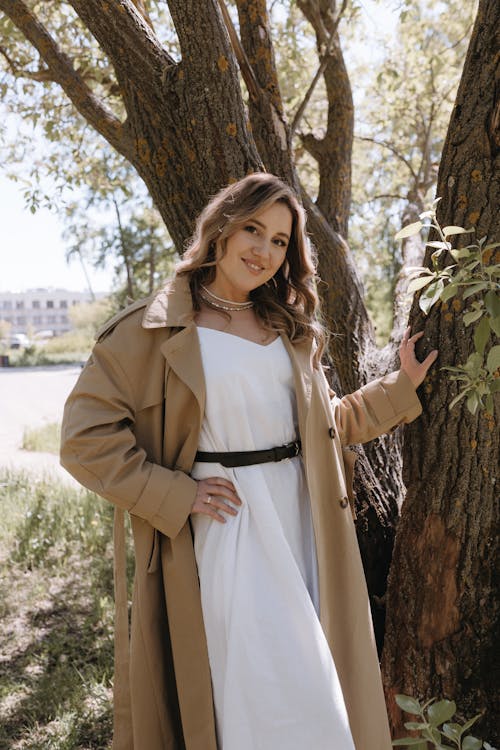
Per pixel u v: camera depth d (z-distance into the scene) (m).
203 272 1.99
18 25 2.81
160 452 1.87
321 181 4.24
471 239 1.99
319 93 6.71
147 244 14.45
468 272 1.86
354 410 2.17
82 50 4.83
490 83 1.95
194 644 1.82
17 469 8.08
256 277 1.90
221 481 1.82
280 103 2.86
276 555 1.79
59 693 3.18
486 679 2.16
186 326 1.84
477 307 1.74
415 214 4.94
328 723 1.71
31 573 4.64
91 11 2.20
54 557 4.90
